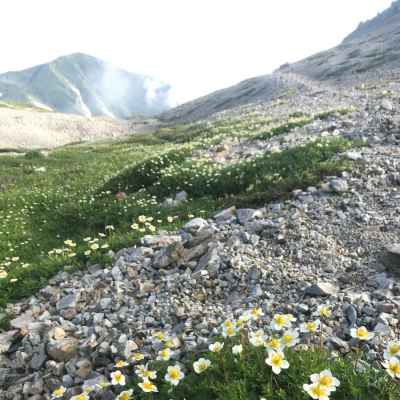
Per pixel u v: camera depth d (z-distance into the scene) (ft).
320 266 2.97
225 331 1.82
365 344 2.06
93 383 2.10
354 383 1.64
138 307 2.78
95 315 2.76
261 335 1.74
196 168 6.02
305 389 1.39
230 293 2.81
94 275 3.34
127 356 2.26
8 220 6.13
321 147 5.24
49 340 2.57
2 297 3.39
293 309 2.45
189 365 2.03
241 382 1.68
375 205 3.73
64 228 5.66
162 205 5.21
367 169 4.40
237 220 3.98
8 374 2.41
